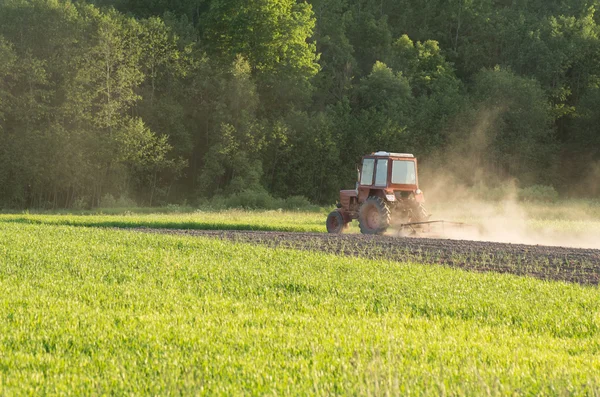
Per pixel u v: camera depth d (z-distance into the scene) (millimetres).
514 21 179125
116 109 115312
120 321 18625
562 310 20922
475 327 18703
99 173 114312
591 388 12727
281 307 21312
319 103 147875
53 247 35406
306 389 12930
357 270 28656
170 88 126375
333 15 165250
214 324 18281
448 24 189375
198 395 12273
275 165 128750
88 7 120375
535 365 14906
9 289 23188
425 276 27234
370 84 148875
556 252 36062
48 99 114750
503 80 149375
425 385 12938
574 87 166125
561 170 152375
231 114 124188
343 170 131500
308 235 46281
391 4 190500
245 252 34625
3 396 12461
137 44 119938
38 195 114062
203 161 130000
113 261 31016
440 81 156500
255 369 14109
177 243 38312
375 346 15961
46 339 16469
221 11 131375
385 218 46750
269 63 133750
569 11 183000
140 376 13859
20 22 114312
